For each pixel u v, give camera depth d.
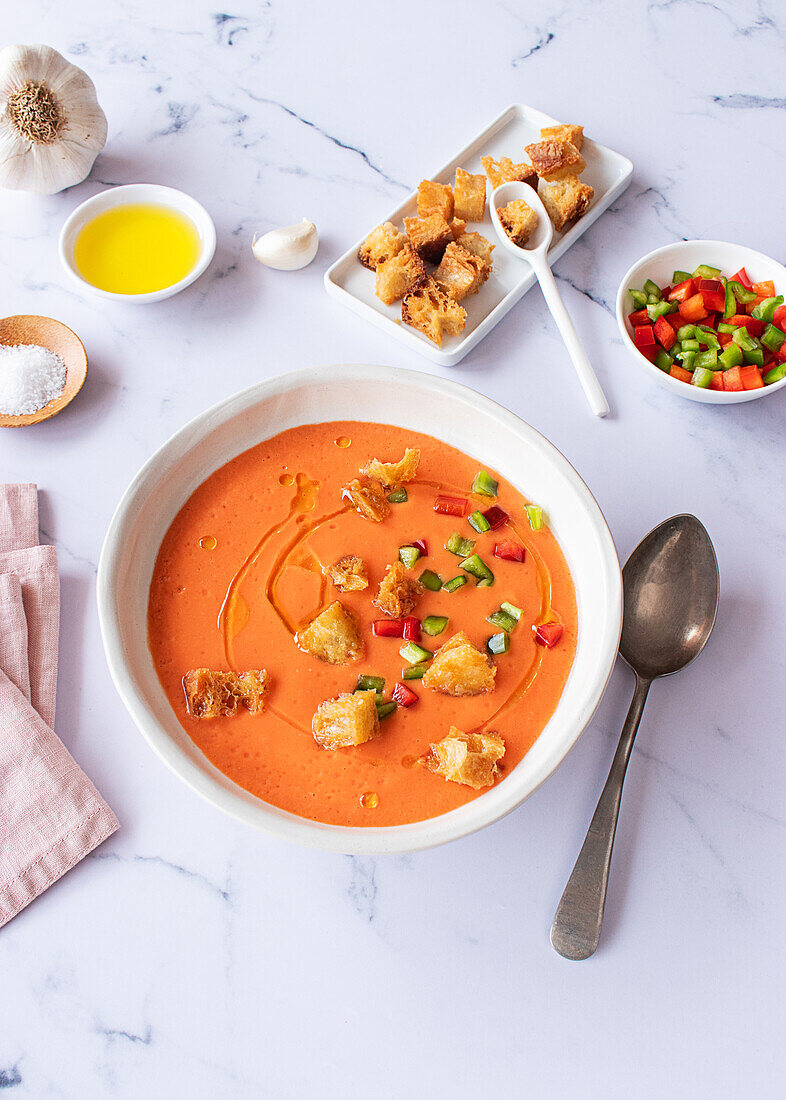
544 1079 0.59
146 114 0.76
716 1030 0.60
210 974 0.60
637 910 0.61
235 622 0.62
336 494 0.64
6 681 0.62
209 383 0.70
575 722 0.57
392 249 0.70
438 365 0.70
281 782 0.59
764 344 0.68
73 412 0.69
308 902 0.61
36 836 0.61
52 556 0.65
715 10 0.79
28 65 0.69
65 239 0.70
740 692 0.64
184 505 0.64
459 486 0.65
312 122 0.76
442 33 0.78
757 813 0.63
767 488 0.68
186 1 0.79
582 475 0.68
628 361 0.70
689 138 0.75
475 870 0.61
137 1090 0.59
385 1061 0.59
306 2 0.79
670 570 0.64
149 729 0.57
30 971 0.60
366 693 0.59
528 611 0.62
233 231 0.73
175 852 0.62
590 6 0.79
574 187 0.70
